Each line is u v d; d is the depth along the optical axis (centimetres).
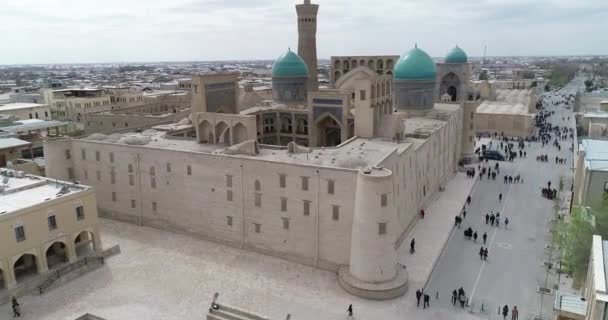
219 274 4497
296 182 4519
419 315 3822
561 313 3328
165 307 3950
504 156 9312
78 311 3891
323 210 4434
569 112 15475
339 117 6356
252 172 4756
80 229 4653
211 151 5300
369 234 4053
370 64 8256
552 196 6731
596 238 3148
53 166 6016
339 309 3900
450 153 7712
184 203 5334
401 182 5003
